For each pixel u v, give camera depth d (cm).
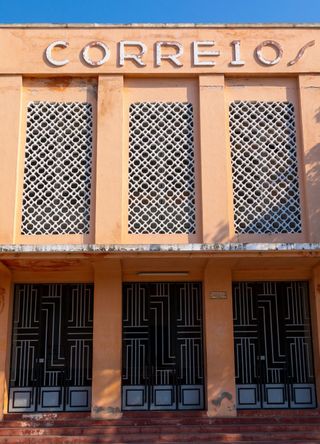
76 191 1203
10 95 1227
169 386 1177
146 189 1206
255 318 1223
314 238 1173
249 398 1178
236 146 1237
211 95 1240
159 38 1260
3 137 1206
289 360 1203
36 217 1185
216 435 1033
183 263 1143
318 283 1195
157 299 1224
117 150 1208
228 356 1156
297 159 1228
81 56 1248
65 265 1149
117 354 1153
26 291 1224
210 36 1262
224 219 1179
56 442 1023
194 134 1238
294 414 1148
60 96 1248
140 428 1063
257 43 1262
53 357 1191
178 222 1191
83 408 1162
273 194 1212
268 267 1197
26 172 1209
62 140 1227
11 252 1032
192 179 1216
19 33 1254
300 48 1262
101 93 1235
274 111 1252
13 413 1144
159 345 1200
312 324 1208
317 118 1233
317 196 1195
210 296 1182
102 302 1176
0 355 1147
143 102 1250
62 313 1214
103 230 1167
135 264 1146
